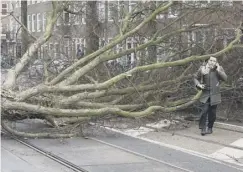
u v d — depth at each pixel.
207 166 9.73
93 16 18.50
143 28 16.31
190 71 15.72
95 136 13.44
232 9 15.99
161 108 14.12
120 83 15.11
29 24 44.41
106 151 11.30
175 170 9.37
